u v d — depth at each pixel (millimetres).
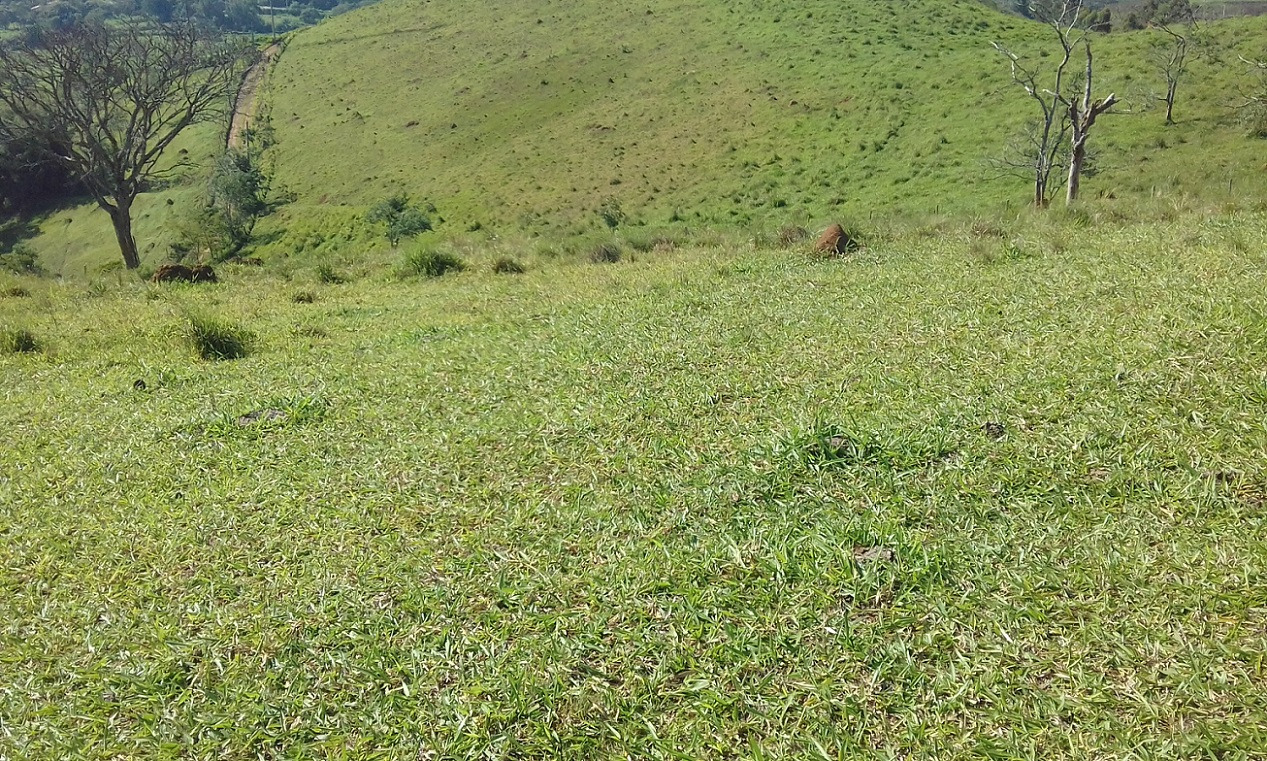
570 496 4266
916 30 57031
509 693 2895
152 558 4184
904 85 46219
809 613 3123
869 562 3350
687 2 74625
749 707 2721
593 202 43562
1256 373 4289
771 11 66375
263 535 4254
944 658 2830
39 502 5059
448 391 6246
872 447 4223
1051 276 7102
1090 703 2551
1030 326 5703
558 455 4762
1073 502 3578
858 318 6629
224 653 3334
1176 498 3486
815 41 57938
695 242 15633
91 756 2896
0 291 16359
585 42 71375
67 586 4016
